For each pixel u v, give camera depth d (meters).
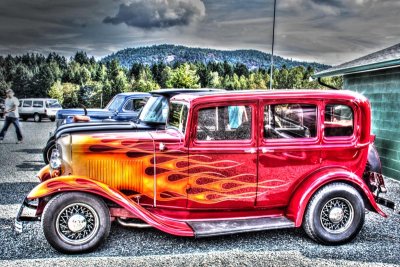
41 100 28.69
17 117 14.50
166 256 4.33
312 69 96.56
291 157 4.73
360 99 4.88
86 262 4.14
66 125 6.39
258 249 4.56
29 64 161.25
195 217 4.74
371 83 9.34
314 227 4.62
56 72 129.00
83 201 4.27
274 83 97.56
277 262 4.20
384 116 8.75
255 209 4.80
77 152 4.54
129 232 5.05
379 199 5.21
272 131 4.69
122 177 4.59
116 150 4.55
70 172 4.58
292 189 4.79
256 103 4.62
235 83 127.19
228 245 4.68
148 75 126.38
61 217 4.26
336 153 4.84
